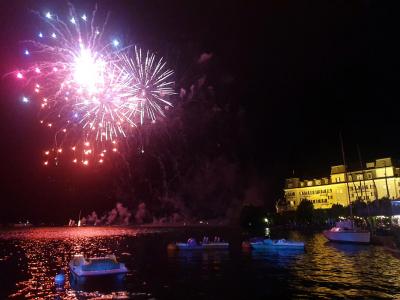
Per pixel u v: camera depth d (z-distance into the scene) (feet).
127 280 124.06
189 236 414.62
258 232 394.32
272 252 199.52
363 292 97.09
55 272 154.51
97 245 312.91
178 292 105.40
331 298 92.27
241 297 97.76
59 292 109.60
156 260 183.01
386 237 213.46
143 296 101.65
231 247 235.61
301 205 431.43
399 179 421.59
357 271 127.54
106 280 123.65
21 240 400.47
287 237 297.53
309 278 118.83
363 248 196.24
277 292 101.35
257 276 127.13
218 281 120.37
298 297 94.84
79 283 120.06
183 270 146.10
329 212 404.36
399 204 248.52
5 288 118.01
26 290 114.42
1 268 168.66
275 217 442.09
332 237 233.14
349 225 236.84
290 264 152.46
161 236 435.94
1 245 325.42
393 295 93.40
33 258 213.87
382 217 294.25
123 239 398.83
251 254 194.80
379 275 119.03
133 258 198.39
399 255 161.27
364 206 349.82
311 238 281.95
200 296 100.12
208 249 225.76
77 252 251.80
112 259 131.13
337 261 153.28
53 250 270.26
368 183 444.14
